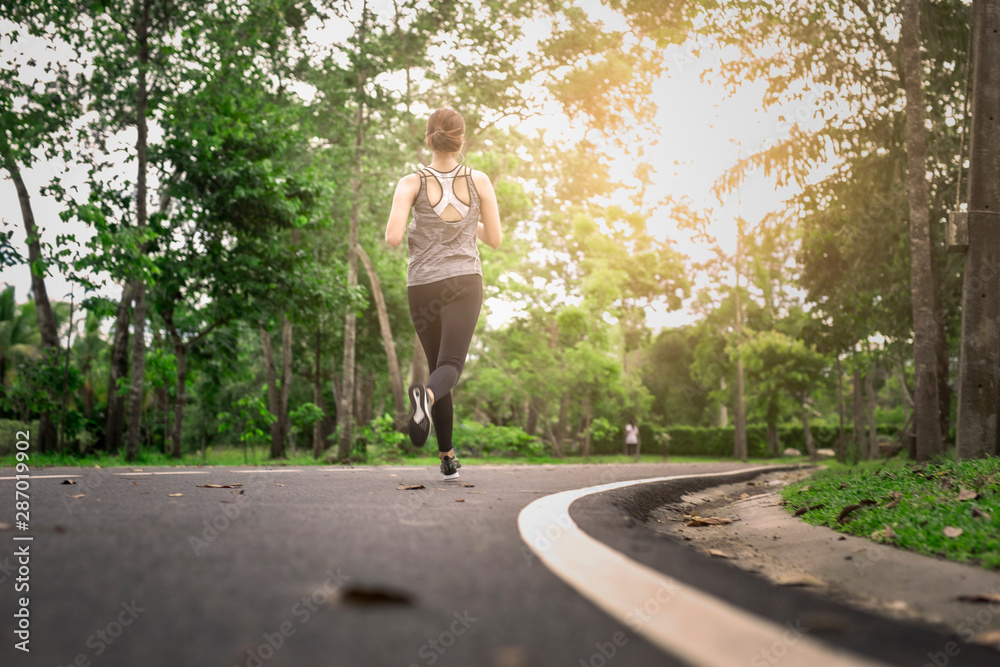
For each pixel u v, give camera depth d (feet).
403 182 13.89
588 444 82.48
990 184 21.08
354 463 51.29
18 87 38.50
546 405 87.56
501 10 52.13
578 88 50.90
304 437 123.13
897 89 35.40
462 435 68.95
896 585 6.27
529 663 3.40
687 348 150.71
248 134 42.93
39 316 47.75
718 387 135.74
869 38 33.96
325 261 58.39
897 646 4.06
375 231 71.15
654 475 25.02
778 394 105.40
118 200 40.73
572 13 51.39
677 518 14.29
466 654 3.52
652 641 3.81
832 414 156.04
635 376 102.37
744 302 109.19
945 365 39.91
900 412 150.10
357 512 8.99
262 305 47.11
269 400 73.05
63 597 4.46
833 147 36.73
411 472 23.73
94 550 6.02
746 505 18.85
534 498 11.68
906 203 37.24
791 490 20.42
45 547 6.12
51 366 41.37
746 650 3.69
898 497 12.71
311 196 46.80
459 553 6.17
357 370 103.19
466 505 10.23
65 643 3.58
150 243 41.11
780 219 41.19
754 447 125.49
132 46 40.14
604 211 79.46
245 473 19.94
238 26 44.34
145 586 4.78
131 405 40.45
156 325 60.29
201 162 42.19
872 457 77.97
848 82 34.88
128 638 3.67
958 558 7.23
